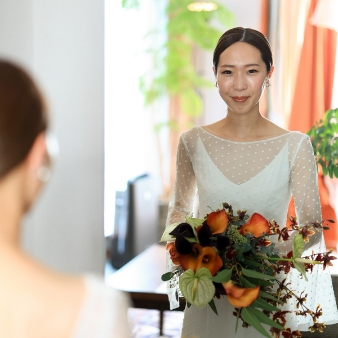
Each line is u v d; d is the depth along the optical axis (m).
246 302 1.56
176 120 6.86
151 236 6.04
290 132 2.25
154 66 6.76
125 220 5.76
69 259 3.58
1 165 0.71
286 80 5.86
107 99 6.82
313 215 2.16
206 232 1.69
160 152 6.87
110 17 6.73
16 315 0.70
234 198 2.23
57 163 3.50
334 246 5.03
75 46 3.48
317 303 2.14
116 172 6.86
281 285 1.77
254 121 2.26
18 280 0.72
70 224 3.57
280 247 2.06
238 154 2.25
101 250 3.71
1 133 0.71
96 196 3.67
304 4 5.69
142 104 6.84
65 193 3.54
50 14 3.38
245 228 1.72
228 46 2.17
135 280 3.22
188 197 2.42
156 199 6.21
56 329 0.71
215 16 6.67
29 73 0.77
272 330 1.73
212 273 1.67
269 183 2.21
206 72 6.84
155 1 6.71
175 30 6.66
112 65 6.80
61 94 3.49
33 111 0.73
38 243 3.44
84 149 3.60
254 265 1.72
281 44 5.84
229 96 2.19
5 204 0.73
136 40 6.79
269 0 5.84
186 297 1.64
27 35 3.28
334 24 5.45
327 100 5.50
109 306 0.74
